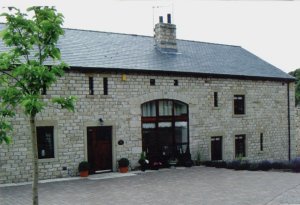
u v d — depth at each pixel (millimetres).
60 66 6738
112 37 18094
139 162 15445
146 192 10961
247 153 19359
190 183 12414
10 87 6391
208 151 17844
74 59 14469
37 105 5965
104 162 14977
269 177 13617
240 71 19297
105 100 14828
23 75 6254
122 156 15234
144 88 15859
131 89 15500
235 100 19141
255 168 15852
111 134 15078
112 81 15031
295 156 21609
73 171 14008
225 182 12555
